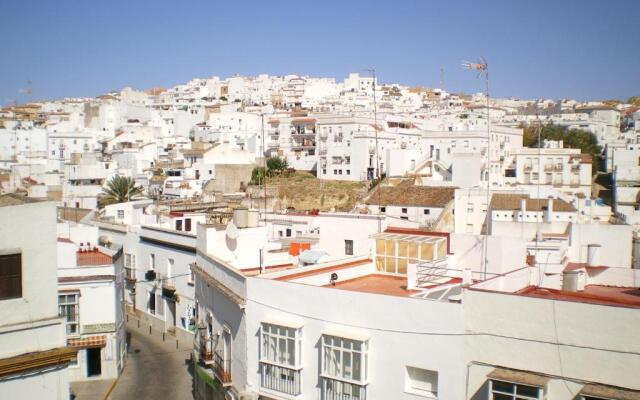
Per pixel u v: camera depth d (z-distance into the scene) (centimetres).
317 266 2780
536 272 2727
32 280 2058
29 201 2452
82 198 8331
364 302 2155
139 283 5494
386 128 11400
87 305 3881
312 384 2281
